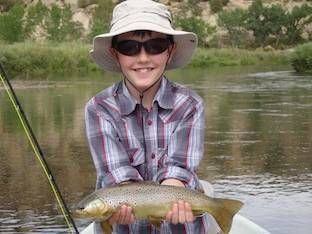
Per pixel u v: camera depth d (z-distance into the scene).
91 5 22.02
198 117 1.19
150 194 1.07
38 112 5.80
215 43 20.53
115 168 1.15
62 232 2.29
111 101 1.19
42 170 3.36
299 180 3.08
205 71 12.77
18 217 2.49
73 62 12.92
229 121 5.12
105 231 1.08
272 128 4.73
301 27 22.14
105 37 1.16
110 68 1.25
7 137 4.43
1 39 16.72
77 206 1.06
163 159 1.17
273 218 2.43
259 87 8.30
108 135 1.17
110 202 1.05
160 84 1.19
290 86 8.41
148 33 1.14
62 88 8.41
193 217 1.09
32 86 8.82
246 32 21.59
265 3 23.47
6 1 22.94
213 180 3.08
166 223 1.18
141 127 1.18
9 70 12.18
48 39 18.08
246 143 4.11
